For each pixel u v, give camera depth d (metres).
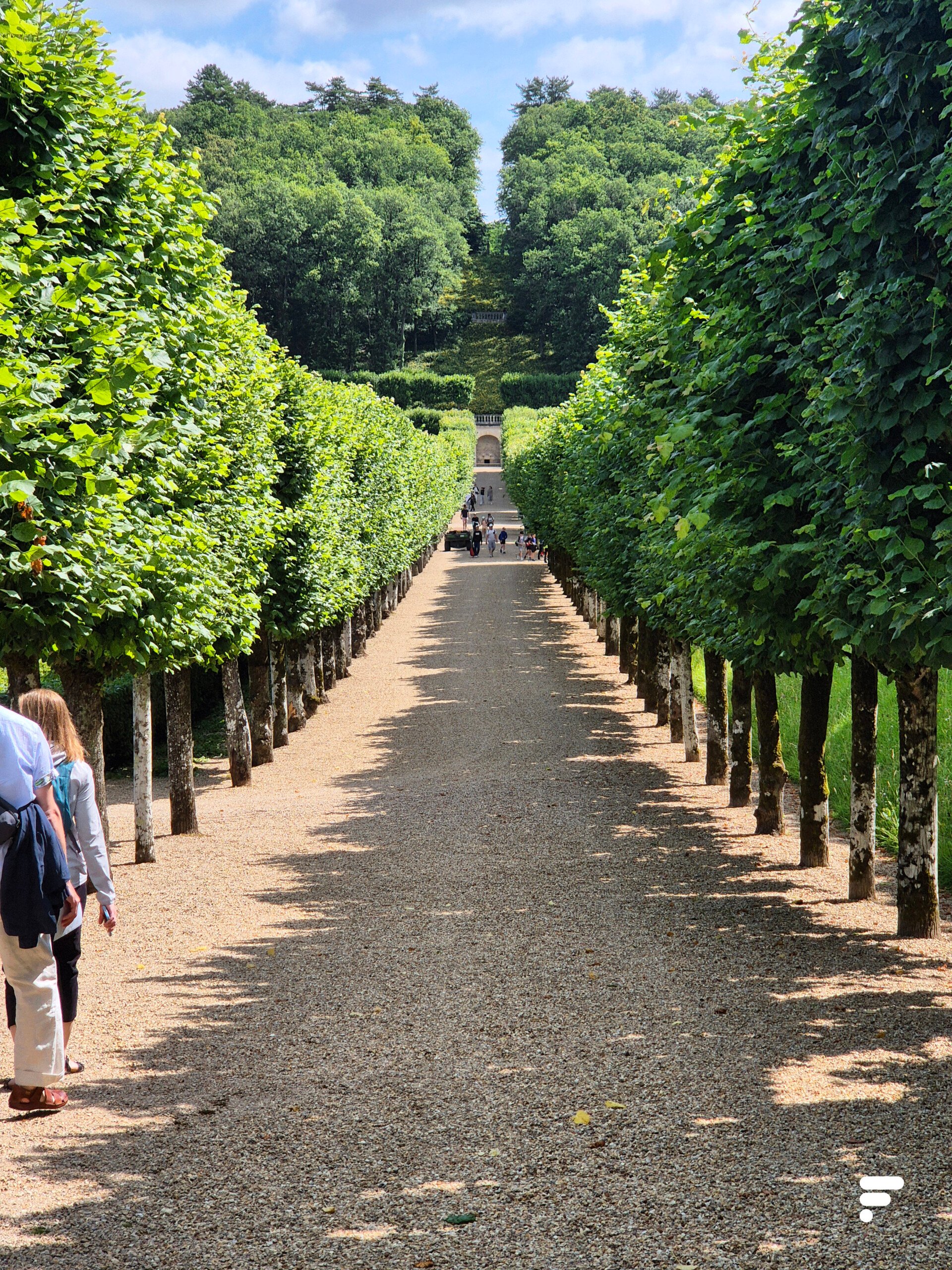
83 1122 6.11
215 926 10.59
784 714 19.56
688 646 19.06
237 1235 4.85
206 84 179.88
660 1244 4.69
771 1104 6.14
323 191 134.88
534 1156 5.57
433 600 51.88
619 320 17.45
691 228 10.21
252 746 23.09
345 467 27.20
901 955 9.05
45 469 8.10
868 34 7.35
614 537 20.20
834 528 8.48
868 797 10.78
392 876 12.33
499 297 180.12
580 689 28.31
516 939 9.80
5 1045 7.46
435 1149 5.69
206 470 13.40
